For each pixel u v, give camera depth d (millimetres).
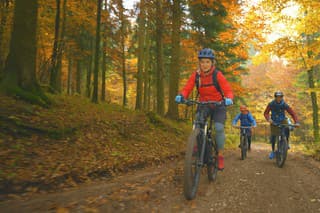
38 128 5969
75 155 5500
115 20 18516
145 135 8961
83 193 3701
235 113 28656
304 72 27828
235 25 14906
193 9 13219
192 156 3645
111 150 6461
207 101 4195
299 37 14477
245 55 16516
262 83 35125
